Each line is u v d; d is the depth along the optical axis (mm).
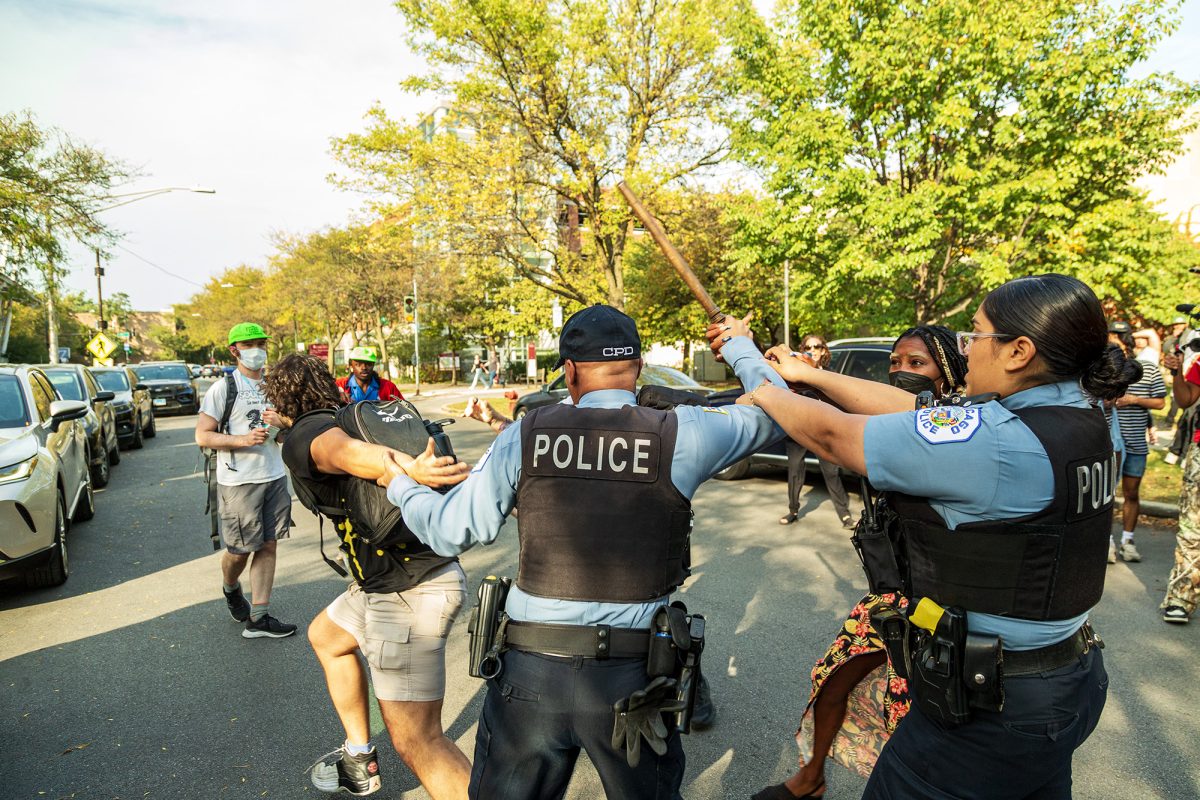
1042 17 9984
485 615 1821
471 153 15273
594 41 15039
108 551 6582
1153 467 8781
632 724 1663
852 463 1560
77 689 3797
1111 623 4445
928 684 1521
